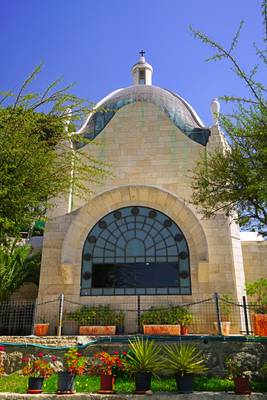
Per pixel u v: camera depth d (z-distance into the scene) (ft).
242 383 27.53
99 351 36.37
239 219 42.55
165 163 63.16
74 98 40.29
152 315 50.93
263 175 36.19
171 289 54.90
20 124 37.24
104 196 59.72
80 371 28.07
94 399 26.43
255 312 50.34
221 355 35.91
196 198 47.37
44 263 57.26
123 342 36.78
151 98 71.10
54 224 59.36
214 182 45.85
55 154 41.63
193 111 76.13
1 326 51.39
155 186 59.57
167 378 32.63
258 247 63.16
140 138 65.31
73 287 55.88
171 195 58.54
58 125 40.68
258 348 36.17
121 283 56.03
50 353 36.70
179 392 27.55
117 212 60.03
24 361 33.35
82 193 59.67
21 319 52.08
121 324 52.24
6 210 37.83
